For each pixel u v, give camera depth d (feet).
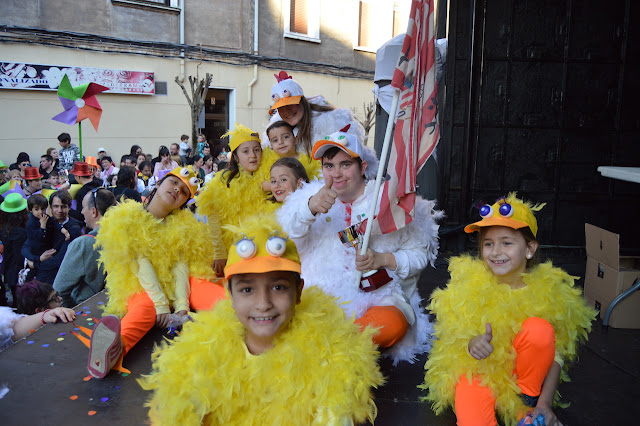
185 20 44.14
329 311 6.27
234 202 10.87
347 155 8.64
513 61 17.69
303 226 8.46
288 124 11.35
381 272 8.64
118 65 40.52
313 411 5.68
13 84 35.37
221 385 5.61
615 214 18.10
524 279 7.09
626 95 17.54
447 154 18.29
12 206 16.29
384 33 63.36
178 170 10.32
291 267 5.54
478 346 6.44
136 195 19.13
